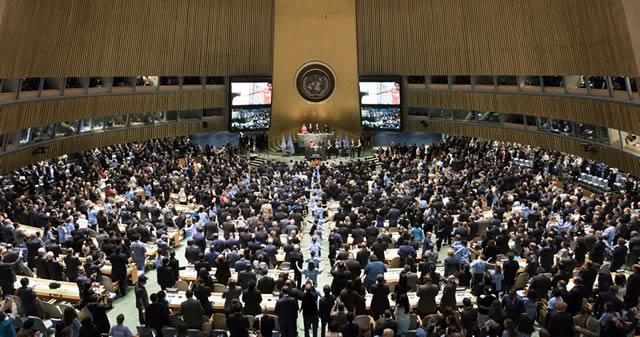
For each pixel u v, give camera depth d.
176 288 13.76
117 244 15.91
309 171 30.17
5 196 21.22
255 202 22.02
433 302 12.12
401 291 11.70
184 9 32.97
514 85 31.75
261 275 14.04
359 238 17.25
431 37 34.69
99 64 29.05
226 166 30.05
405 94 38.66
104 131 32.16
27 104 23.89
